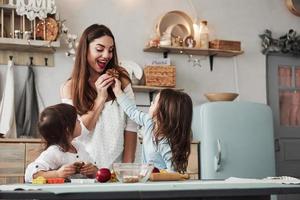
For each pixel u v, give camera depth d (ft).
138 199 4.21
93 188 4.19
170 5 16.51
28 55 14.75
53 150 6.47
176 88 15.97
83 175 6.18
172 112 7.60
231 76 17.16
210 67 16.89
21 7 13.99
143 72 15.66
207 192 4.17
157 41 15.71
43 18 14.23
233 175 14.75
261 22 17.76
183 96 7.89
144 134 7.73
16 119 14.29
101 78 7.43
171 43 15.88
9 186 4.71
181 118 7.65
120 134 7.48
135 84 15.40
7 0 14.40
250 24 17.60
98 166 7.21
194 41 16.12
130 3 16.08
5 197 3.94
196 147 14.74
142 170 5.50
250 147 15.06
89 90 7.52
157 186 4.44
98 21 15.67
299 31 18.29
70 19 15.37
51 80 14.92
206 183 4.90
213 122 14.75
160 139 7.49
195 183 4.92
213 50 16.20
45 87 14.83
